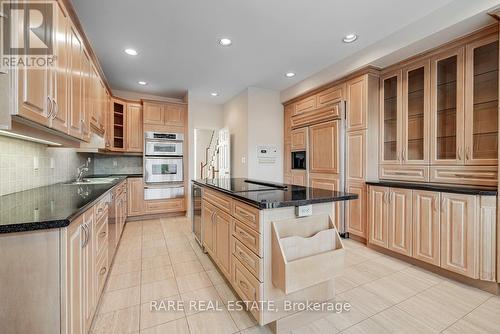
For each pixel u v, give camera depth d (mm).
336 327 1586
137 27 2508
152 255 2783
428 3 2162
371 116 3088
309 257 1444
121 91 4645
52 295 1050
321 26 2523
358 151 3170
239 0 2107
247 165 4449
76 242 1218
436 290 2027
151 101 4438
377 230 2867
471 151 2299
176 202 4633
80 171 3289
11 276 1002
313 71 3740
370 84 3070
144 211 4371
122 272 2355
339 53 3152
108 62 3365
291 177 4465
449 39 2369
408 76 2863
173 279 2221
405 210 2559
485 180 2207
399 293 1980
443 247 2227
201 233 2881
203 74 3840
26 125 1330
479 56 2293
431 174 2617
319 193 1839
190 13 2283
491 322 1625
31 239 1021
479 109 2299
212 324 1613
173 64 3449
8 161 1764
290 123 4523
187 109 4688
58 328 1059
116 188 2805
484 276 1989
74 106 1826
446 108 2557
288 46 2951
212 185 2447
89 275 1465
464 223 2082
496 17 1915
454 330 1548
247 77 3984
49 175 2508
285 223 1560
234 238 1863
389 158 3104
